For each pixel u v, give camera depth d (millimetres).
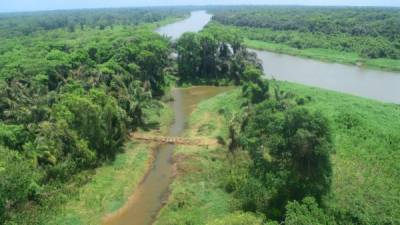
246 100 70062
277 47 145125
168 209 41562
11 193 35969
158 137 59000
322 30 157875
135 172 49500
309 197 35156
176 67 100812
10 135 43781
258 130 44406
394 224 35125
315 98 73938
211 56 97438
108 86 63812
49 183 43281
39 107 50406
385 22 149750
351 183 43500
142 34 101875
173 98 82125
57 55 76750
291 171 39500
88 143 49281
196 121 67250
